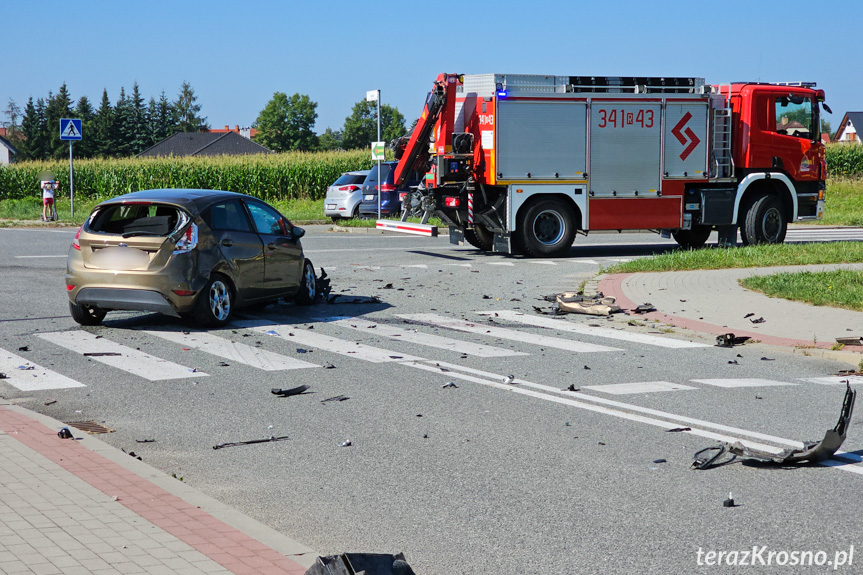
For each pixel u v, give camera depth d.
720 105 20.25
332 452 6.22
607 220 19.61
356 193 31.02
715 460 6.00
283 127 147.50
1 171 45.94
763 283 13.97
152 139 136.75
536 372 8.86
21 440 6.04
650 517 4.94
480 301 13.70
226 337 10.63
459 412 7.29
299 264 12.78
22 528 4.38
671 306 12.75
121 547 4.17
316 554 4.24
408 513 5.05
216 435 6.65
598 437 6.57
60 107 142.62
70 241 23.88
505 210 19.08
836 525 4.81
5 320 11.67
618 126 19.47
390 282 15.67
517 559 4.39
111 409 7.39
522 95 18.83
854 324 11.20
